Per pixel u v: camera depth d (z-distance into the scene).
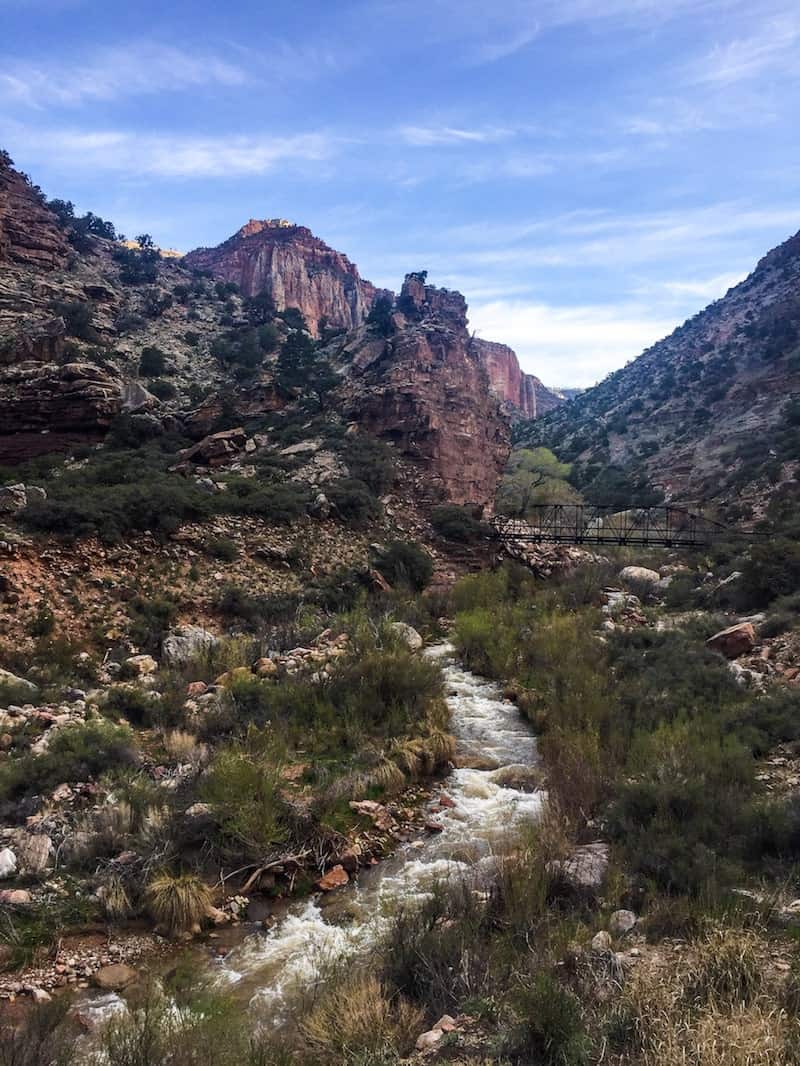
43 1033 6.97
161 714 17.12
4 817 11.82
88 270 87.81
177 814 12.09
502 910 9.10
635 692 18.77
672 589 37.12
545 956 7.53
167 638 23.30
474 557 45.84
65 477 39.09
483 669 24.95
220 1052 6.71
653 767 13.14
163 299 84.94
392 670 19.50
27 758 13.38
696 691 18.44
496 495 68.69
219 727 16.38
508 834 12.68
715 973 6.70
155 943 9.71
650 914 8.37
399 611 32.69
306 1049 6.78
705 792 11.64
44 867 10.80
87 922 9.97
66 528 28.00
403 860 12.09
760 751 14.55
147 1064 6.33
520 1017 6.45
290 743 15.91
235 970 9.09
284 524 38.00
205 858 11.35
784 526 46.12
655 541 48.09
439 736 16.77
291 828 12.15
